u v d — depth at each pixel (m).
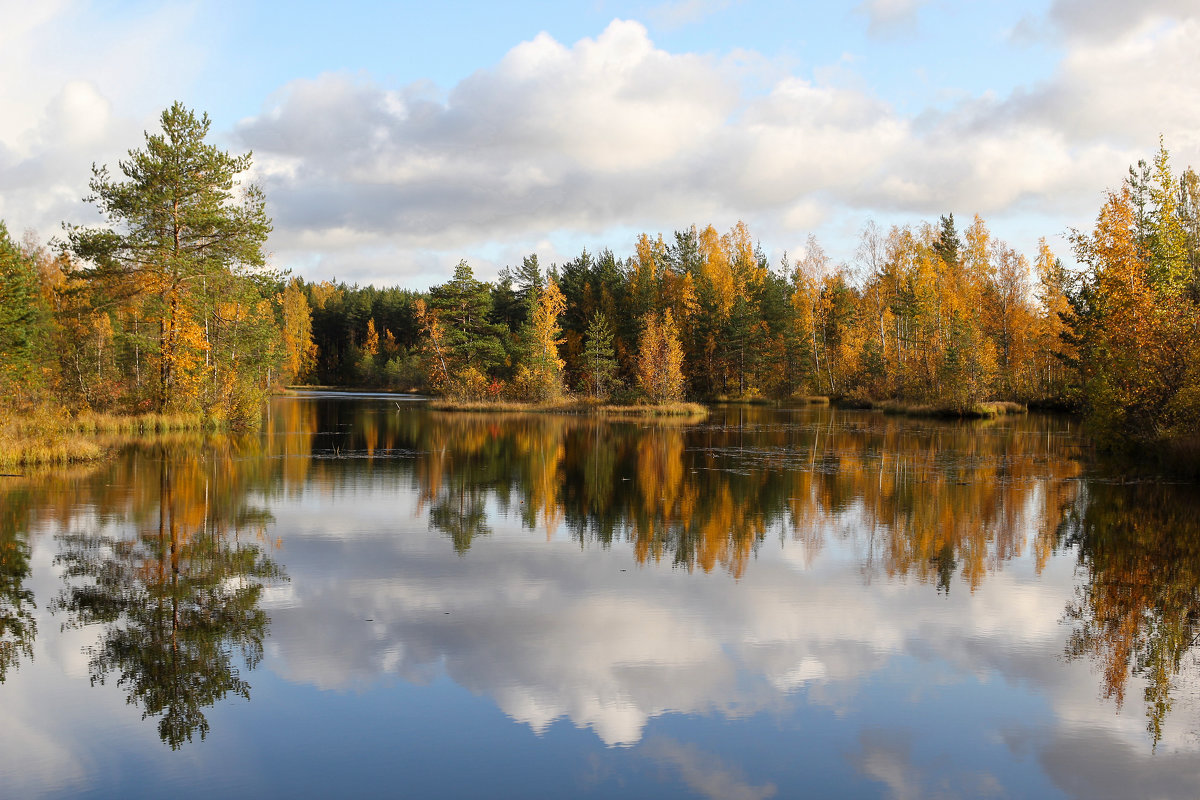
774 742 6.79
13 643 9.01
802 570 12.27
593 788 6.01
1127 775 6.28
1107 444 27.45
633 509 17.41
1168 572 12.23
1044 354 59.94
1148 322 24.47
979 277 65.25
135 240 32.75
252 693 7.71
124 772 6.25
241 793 5.93
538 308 60.72
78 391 36.06
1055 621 9.95
